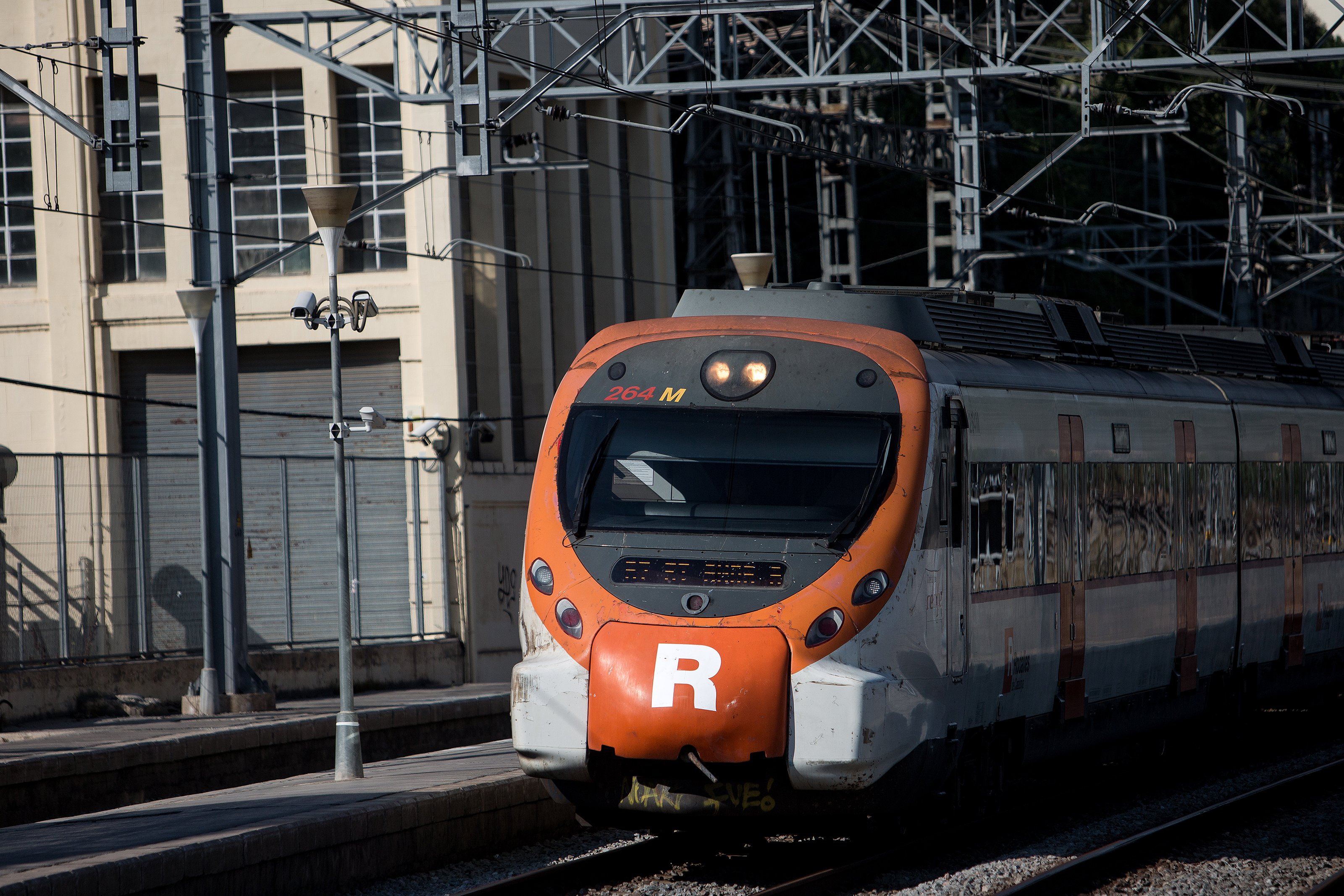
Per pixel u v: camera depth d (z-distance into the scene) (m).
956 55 117.50
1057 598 49.09
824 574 39.47
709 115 87.88
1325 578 72.00
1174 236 165.12
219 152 82.06
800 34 137.62
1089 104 94.31
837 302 46.06
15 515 82.25
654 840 44.78
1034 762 48.75
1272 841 47.59
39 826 42.47
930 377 43.09
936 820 44.31
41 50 112.94
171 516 90.06
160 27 112.75
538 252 122.88
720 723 38.12
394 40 82.94
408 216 113.88
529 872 41.28
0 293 115.50
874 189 199.88
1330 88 127.75
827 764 38.28
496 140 114.31
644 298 136.62
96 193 114.50
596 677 39.12
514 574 118.06
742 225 151.38
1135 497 54.88
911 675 40.19
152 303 113.88
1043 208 188.50
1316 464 71.38
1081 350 54.72
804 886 38.72
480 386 116.75
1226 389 64.25
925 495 41.31
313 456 103.38
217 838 37.41
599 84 81.31
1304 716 81.38
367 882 41.22
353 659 103.62
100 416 114.31
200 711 82.31
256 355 116.19
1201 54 87.69
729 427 42.12
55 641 83.31
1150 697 56.25
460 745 85.56
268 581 106.62
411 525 110.75
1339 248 164.50
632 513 41.09
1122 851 43.09
